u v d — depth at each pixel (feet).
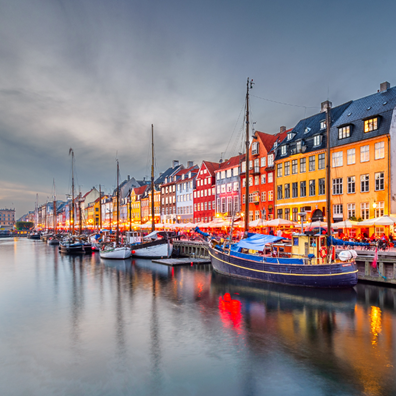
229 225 134.72
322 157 128.16
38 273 115.24
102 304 68.64
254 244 84.94
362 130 112.78
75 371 38.32
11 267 133.18
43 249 239.30
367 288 71.77
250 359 40.14
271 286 78.28
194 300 69.41
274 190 155.22
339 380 34.63
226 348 43.65
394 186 101.14
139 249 148.15
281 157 150.82
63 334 50.65
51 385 35.29
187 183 239.71
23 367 39.68
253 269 84.53
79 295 77.87
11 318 59.72
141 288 83.46
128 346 45.21
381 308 58.70
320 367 37.63
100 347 45.14
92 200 476.95
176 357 41.34
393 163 101.81
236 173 187.21
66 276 106.93
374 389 32.73
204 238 148.05
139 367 38.91
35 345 46.47
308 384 33.99
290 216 144.77
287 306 61.98
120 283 91.20
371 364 38.14
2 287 89.76
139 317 58.39
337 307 59.98
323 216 122.93
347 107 130.72
